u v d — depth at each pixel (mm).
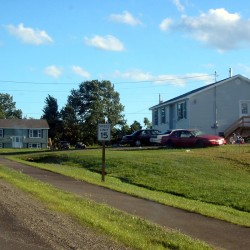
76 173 23156
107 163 26375
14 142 80562
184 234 9922
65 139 84188
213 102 44719
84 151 35156
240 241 9742
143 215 12281
